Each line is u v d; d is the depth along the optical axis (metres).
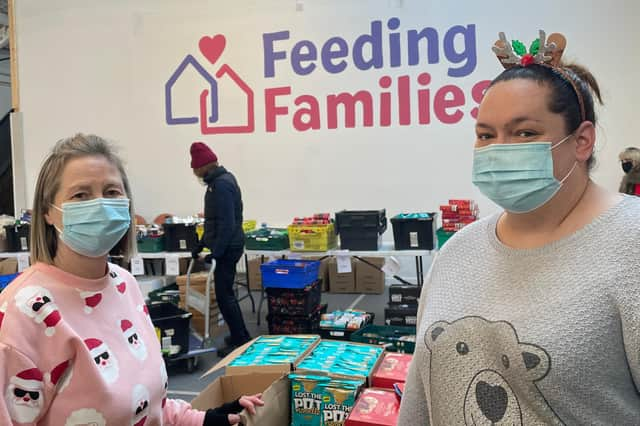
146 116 7.67
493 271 1.00
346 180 6.99
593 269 0.87
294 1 6.98
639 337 0.81
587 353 0.84
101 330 1.38
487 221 1.10
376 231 5.00
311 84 7.01
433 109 6.62
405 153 6.76
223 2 7.25
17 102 8.22
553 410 0.86
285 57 7.08
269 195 7.28
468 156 6.55
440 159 6.64
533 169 0.95
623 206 0.93
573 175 0.97
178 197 7.65
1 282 4.77
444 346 0.99
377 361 2.23
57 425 1.28
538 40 0.98
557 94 0.95
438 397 1.00
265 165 7.26
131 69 7.68
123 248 1.65
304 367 2.16
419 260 5.61
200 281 5.21
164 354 4.07
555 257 0.92
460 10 6.43
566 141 0.96
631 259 0.85
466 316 0.98
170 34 7.50
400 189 6.80
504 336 0.91
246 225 6.14
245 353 2.38
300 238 5.10
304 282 4.72
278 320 4.82
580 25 6.08
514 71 1.01
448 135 6.60
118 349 1.41
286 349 2.39
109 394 1.31
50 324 1.27
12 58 8.17
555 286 0.90
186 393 3.78
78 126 7.96
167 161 7.64
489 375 0.93
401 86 6.70
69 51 7.90
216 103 7.39
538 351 0.86
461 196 6.61
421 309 1.15
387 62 6.72
